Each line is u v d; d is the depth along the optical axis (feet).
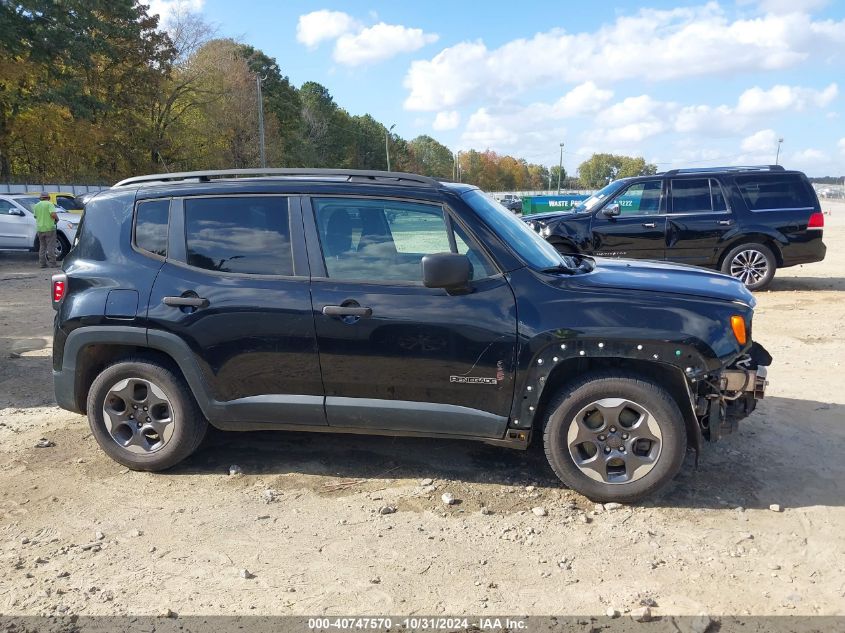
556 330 12.12
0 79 110.83
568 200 98.37
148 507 12.81
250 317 13.08
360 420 13.19
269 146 194.49
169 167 163.22
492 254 12.63
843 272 43.16
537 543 11.39
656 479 12.29
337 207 13.26
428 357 12.58
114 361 14.17
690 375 12.00
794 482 13.46
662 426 12.16
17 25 108.78
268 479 13.93
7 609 9.77
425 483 13.62
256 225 13.50
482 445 15.53
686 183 34.73
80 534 11.87
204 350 13.28
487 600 9.89
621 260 15.99
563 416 12.46
